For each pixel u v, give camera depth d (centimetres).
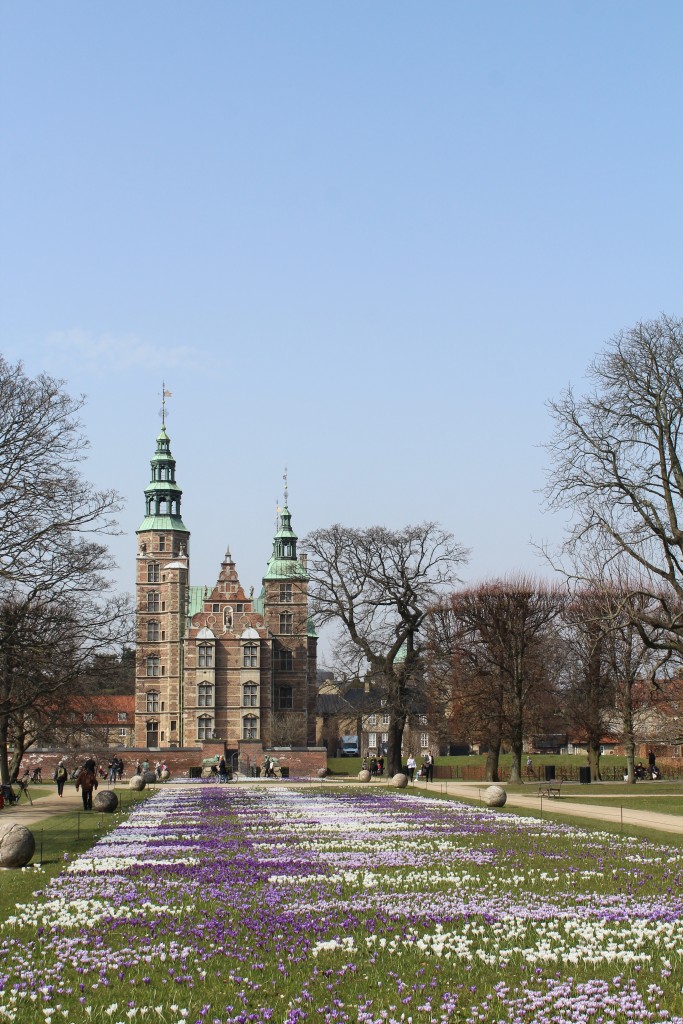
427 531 8462
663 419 5166
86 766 5397
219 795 6744
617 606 5238
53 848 3484
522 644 8644
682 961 1759
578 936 1969
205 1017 1484
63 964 1791
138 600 13988
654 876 2711
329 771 11812
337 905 2289
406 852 3266
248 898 2395
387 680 8575
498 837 3684
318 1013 1506
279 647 14238
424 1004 1534
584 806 5428
